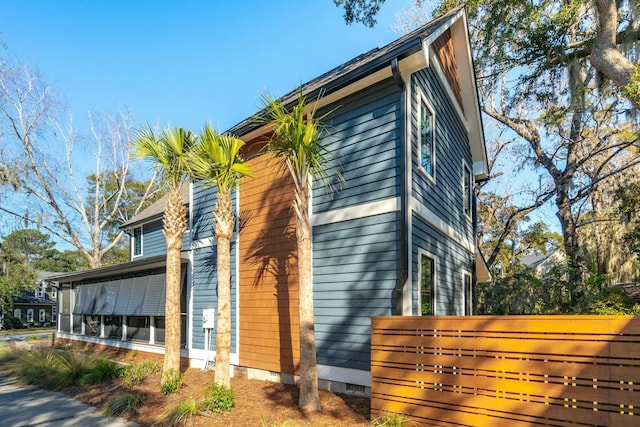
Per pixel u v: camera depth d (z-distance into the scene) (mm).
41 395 8102
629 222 14898
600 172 17719
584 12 13883
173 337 7605
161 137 7863
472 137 11758
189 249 11086
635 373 3504
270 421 5312
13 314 39000
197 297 10547
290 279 7891
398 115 6539
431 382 4715
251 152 9258
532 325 4074
